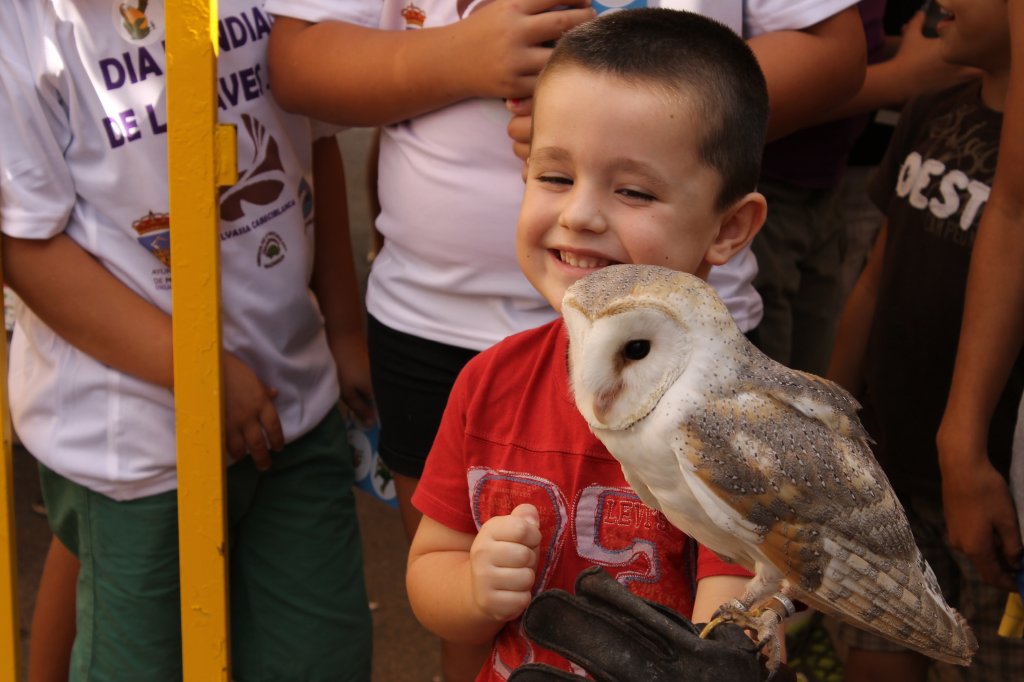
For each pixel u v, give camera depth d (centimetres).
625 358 117
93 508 218
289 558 237
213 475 188
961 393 197
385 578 344
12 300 280
